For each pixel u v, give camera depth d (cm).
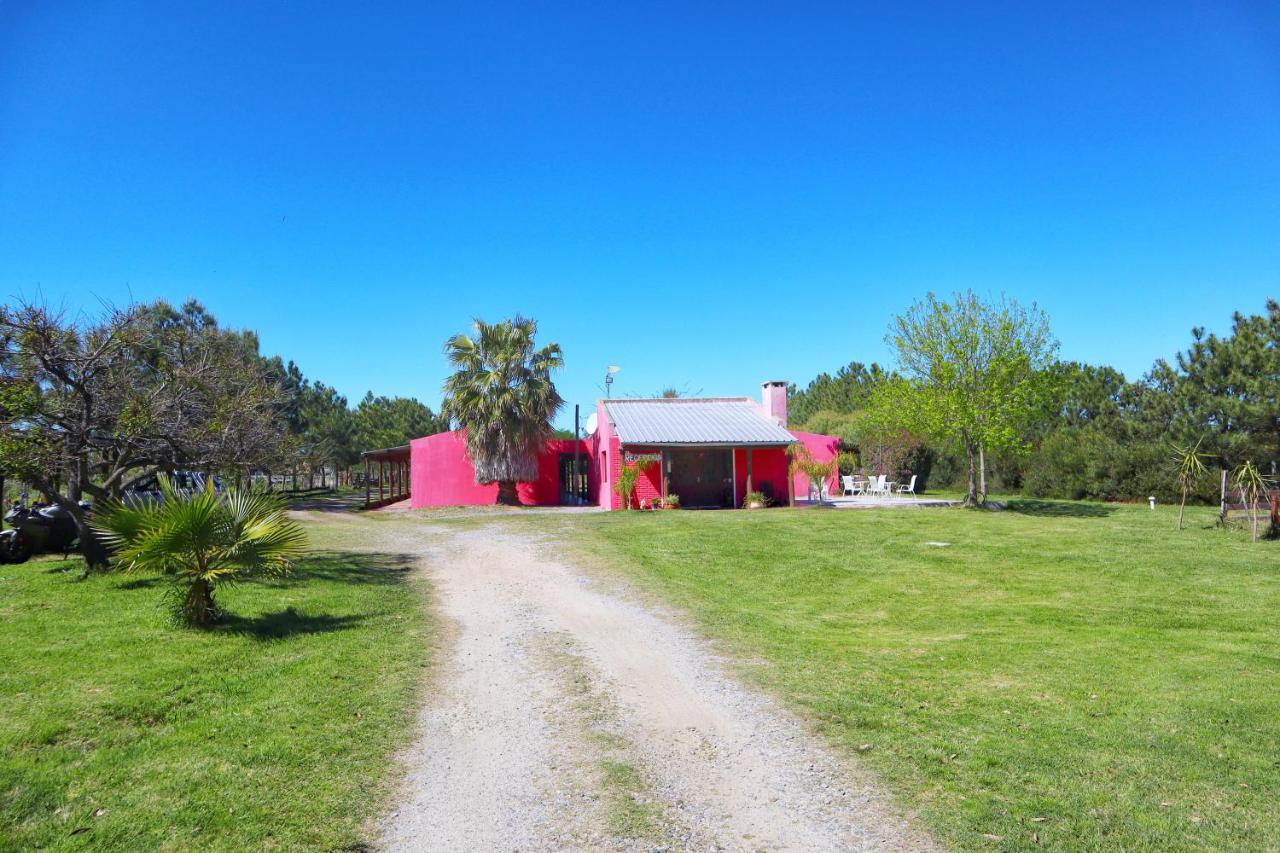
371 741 596
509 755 578
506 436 3009
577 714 668
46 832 443
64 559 1439
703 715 661
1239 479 1783
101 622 937
